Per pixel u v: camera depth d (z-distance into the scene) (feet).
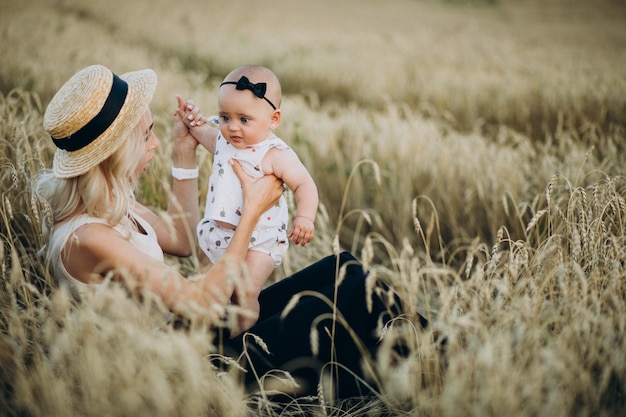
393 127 18.60
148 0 68.95
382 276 12.64
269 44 45.50
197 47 43.65
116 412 5.92
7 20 38.40
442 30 65.16
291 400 7.61
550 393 5.86
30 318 7.23
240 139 8.07
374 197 16.03
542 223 12.85
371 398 7.62
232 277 6.56
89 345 6.16
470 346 6.50
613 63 34.63
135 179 7.68
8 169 10.11
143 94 7.22
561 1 113.80
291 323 7.73
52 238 7.14
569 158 14.40
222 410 6.61
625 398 6.43
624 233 9.00
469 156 16.22
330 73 33.96
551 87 25.38
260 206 7.64
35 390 6.30
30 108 13.67
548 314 7.06
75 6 57.41
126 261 6.87
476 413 5.80
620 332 6.76
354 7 101.55
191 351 6.19
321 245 12.51
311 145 17.11
